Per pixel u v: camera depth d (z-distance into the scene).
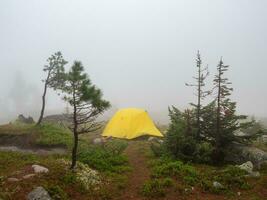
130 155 26.31
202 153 23.00
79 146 25.47
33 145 27.78
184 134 23.92
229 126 23.84
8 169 19.27
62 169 18.64
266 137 32.25
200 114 24.59
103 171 21.00
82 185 17.64
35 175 17.22
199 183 18.77
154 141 31.33
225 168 21.30
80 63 19.06
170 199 17.25
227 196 17.69
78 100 18.81
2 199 14.67
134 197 17.48
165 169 20.55
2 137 28.69
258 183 18.97
